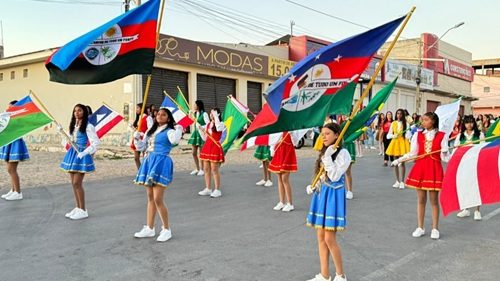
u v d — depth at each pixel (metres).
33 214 7.07
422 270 4.69
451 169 5.07
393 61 31.86
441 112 6.95
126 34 5.80
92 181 10.34
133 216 6.98
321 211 4.18
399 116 11.13
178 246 5.45
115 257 5.04
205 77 20.69
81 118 6.73
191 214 7.20
